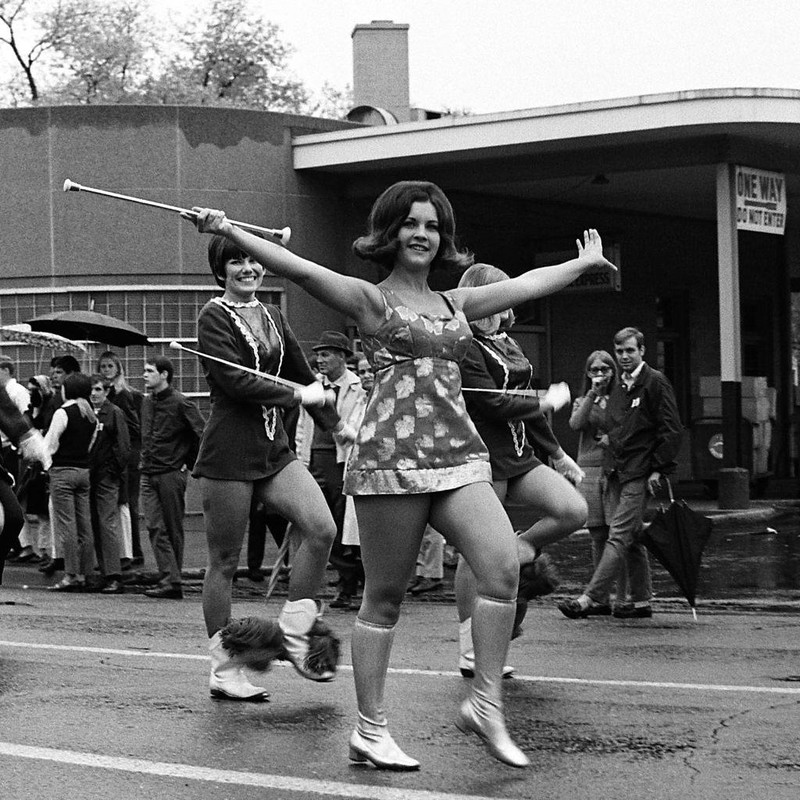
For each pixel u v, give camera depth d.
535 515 22.31
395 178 25.97
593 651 10.05
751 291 33.50
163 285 24.92
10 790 6.30
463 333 6.50
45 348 24.83
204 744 7.09
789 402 33.44
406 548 6.45
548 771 6.55
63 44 53.12
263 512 15.82
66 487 15.30
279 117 25.53
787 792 6.20
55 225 24.92
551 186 26.92
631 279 30.69
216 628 8.23
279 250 6.38
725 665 9.42
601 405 12.38
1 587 15.84
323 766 6.64
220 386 7.96
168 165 24.98
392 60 33.03
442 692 8.40
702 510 23.23
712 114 22.31
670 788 6.26
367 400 6.51
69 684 8.72
